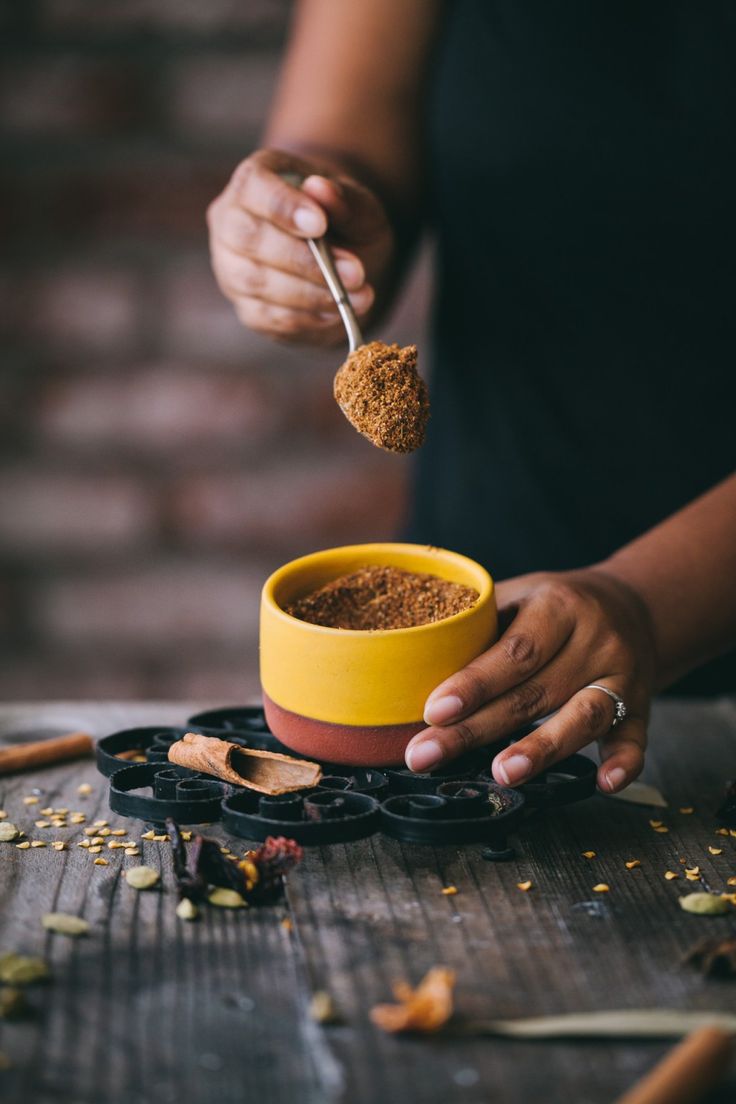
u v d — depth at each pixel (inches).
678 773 27.5
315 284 29.2
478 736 23.4
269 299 30.0
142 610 57.0
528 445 36.7
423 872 22.9
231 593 56.9
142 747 26.5
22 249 54.1
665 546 27.5
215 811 23.6
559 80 35.1
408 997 18.8
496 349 37.1
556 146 35.1
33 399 55.2
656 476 35.8
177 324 54.8
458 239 37.3
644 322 35.4
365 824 22.6
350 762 23.5
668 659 26.7
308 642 23.1
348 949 20.6
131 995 19.6
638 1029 18.6
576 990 19.7
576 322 36.0
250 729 26.4
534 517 36.7
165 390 55.2
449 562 25.3
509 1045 18.6
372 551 25.7
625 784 24.0
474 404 37.7
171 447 55.7
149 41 52.9
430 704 23.0
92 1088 17.8
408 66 36.8
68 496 56.1
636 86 34.4
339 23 36.8
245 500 56.0
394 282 36.3
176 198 53.9
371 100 36.4
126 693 57.7
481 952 20.6
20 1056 18.3
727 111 33.7
